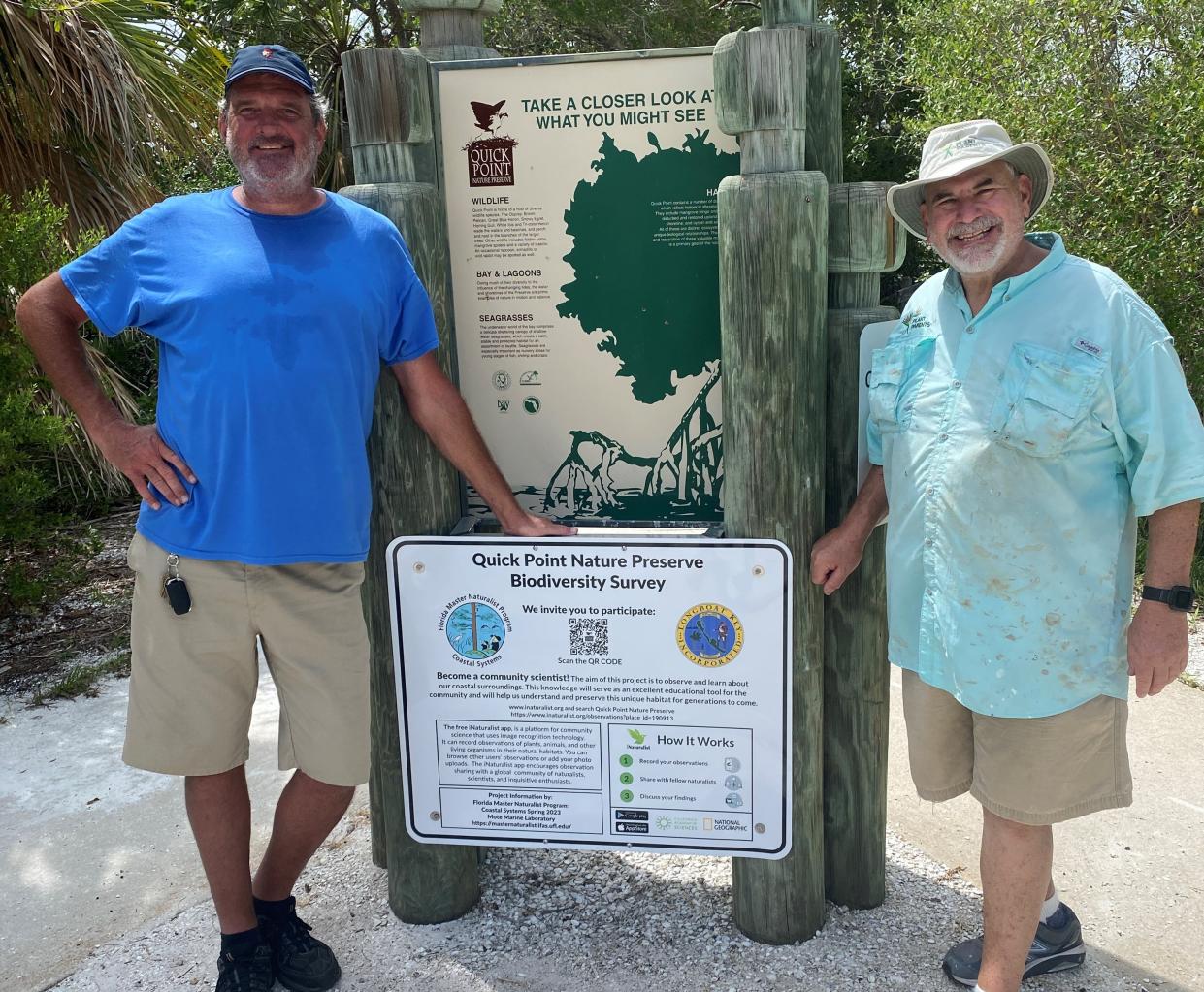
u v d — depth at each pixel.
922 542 2.03
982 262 1.90
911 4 8.46
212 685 2.16
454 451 2.31
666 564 2.26
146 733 2.16
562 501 2.52
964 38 7.19
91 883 2.84
